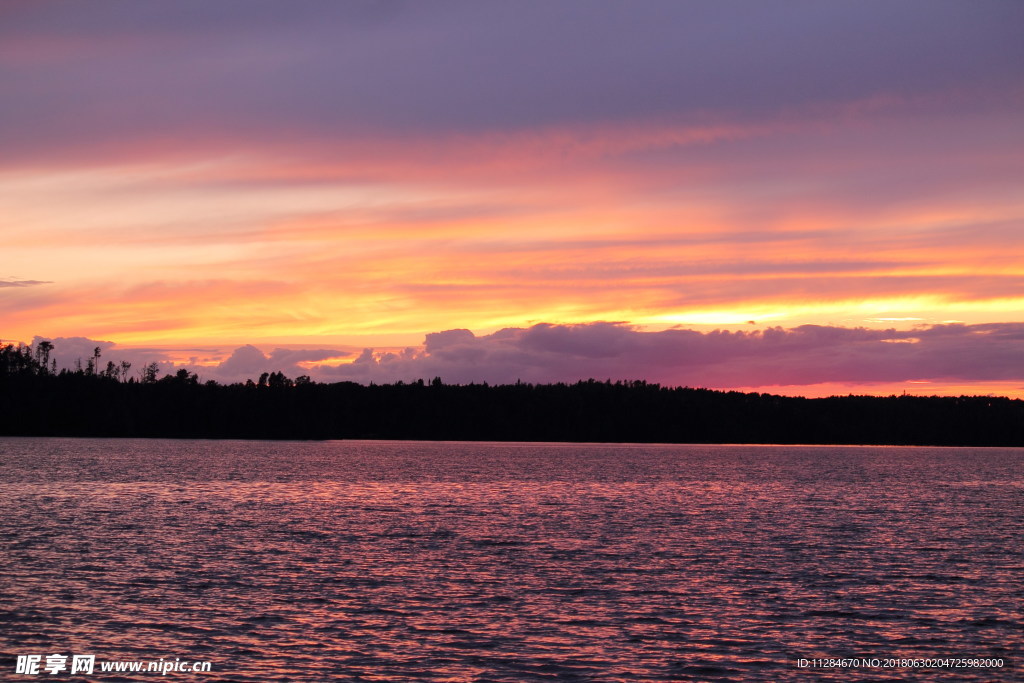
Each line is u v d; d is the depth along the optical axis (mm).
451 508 78250
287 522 65438
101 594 39094
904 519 72188
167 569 44781
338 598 39281
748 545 55625
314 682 29031
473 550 52562
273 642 32875
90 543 52844
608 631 34969
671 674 30438
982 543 57719
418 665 30766
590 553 51812
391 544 54562
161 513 70312
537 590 41469
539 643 33375
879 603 39781
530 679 29688
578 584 42812
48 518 65688
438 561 48531
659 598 40125
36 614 35719
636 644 33438
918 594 41625
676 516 72938
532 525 65562
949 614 38062
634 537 58969
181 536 56594
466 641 33438
